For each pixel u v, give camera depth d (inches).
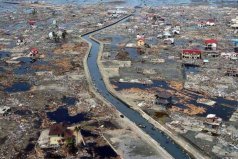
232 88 6678.2
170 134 4936.0
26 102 5895.7
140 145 4626.0
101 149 4510.3
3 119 5265.8
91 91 6456.7
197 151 4512.8
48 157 4291.3
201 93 6417.3
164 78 7185.0
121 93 6392.7
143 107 5802.2
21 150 4451.3
